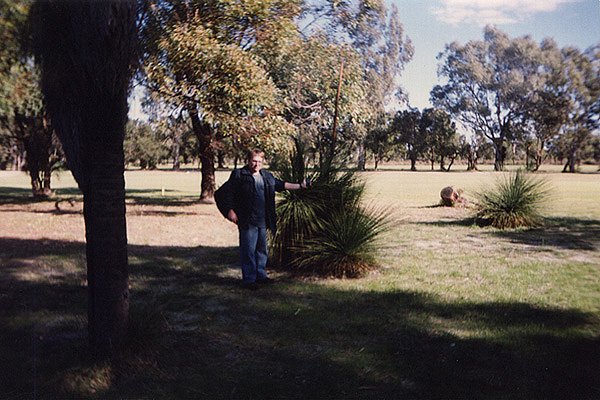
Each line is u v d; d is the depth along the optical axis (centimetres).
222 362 430
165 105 1580
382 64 5334
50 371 395
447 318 557
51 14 379
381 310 585
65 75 385
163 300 621
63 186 3809
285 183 725
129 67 393
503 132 7938
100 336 405
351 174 835
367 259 782
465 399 367
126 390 374
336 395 371
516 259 917
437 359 439
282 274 780
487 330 514
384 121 6519
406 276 770
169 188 3572
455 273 789
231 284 711
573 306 606
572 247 1058
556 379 400
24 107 1238
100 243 399
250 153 695
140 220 1548
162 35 1379
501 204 1381
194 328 516
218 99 1472
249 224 689
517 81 7206
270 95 1502
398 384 390
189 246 1059
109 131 390
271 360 436
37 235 1201
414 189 3142
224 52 1442
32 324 517
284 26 1545
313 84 1722
